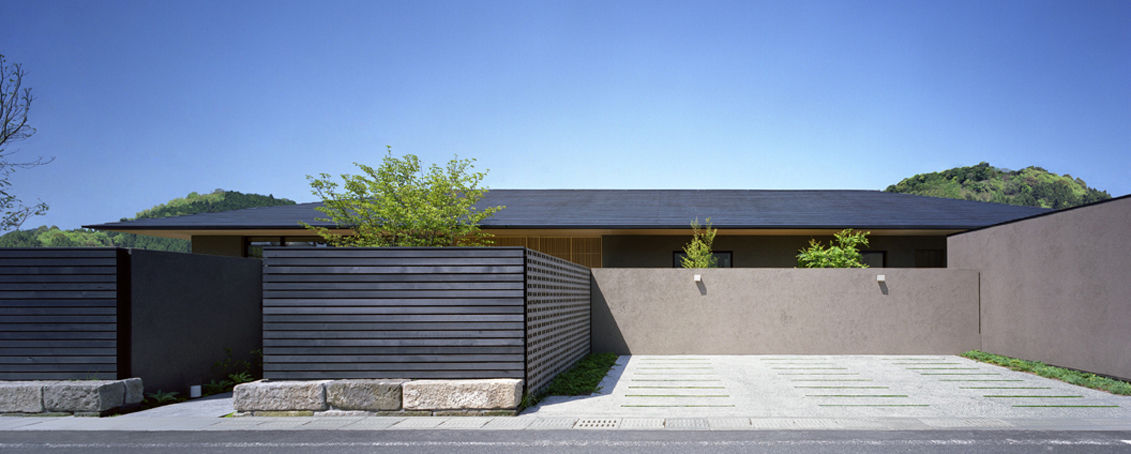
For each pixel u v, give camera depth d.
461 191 15.63
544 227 15.10
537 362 7.66
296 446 5.43
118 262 7.36
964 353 11.51
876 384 8.61
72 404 6.88
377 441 5.59
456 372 6.98
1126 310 8.15
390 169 14.71
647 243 16.39
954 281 11.88
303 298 7.08
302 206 19.38
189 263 8.73
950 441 5.42
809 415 6.63
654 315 12.23
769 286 12.09
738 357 11.68
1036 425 6.06
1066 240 9.31
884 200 19.19
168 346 8.20
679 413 6.78
